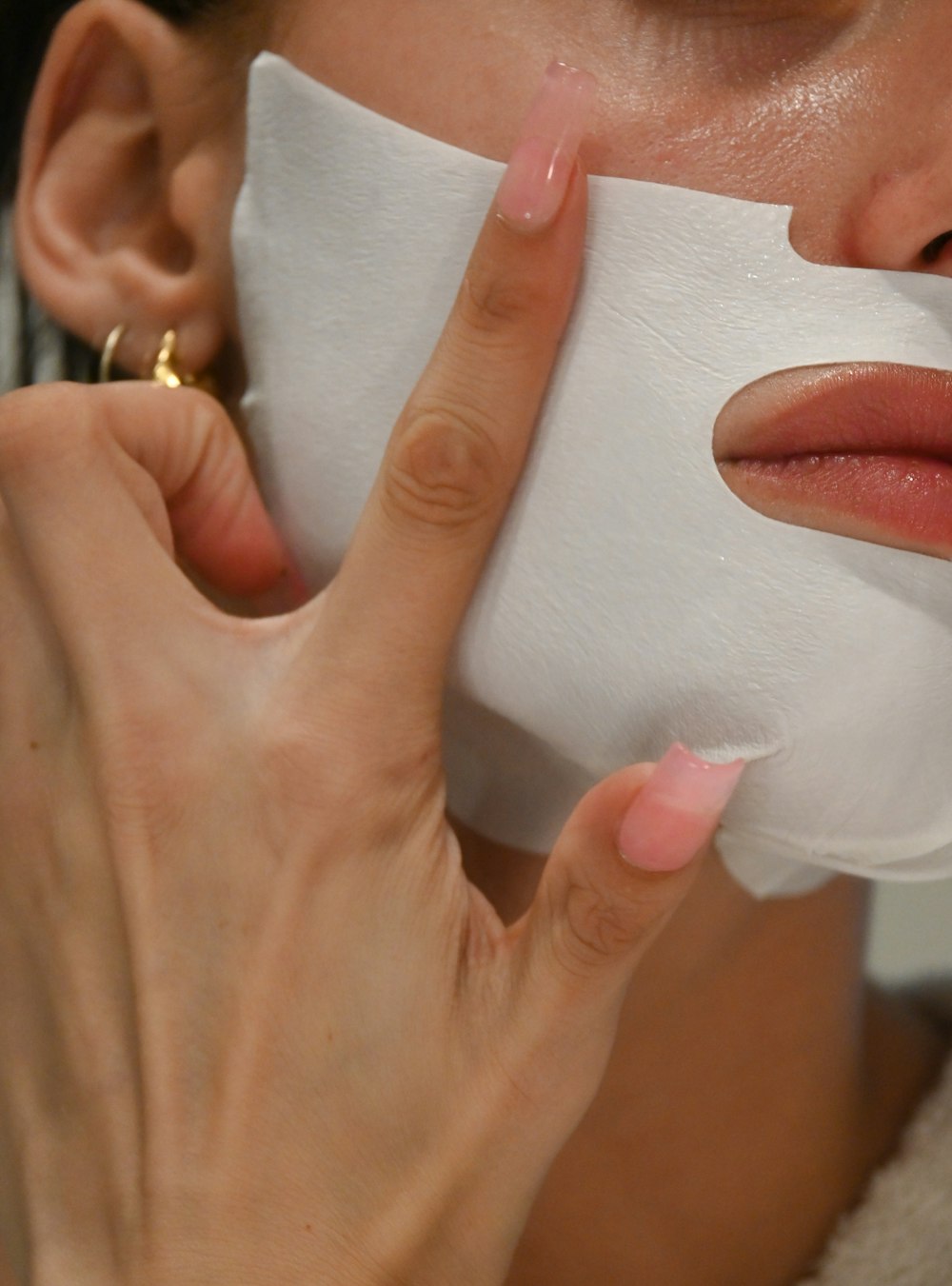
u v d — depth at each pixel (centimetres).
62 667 60
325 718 54
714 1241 75
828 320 50
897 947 107
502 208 48
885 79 49
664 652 53
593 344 52
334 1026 55
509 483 53
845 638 51
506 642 55
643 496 52
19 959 61
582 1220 73
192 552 64
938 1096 79
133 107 69
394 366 57
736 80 51
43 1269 58
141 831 56
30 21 76
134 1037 57
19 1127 60
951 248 50
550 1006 52
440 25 54
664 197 50
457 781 65
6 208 78
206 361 69
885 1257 75
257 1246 55
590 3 52
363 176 56
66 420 56
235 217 61
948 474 50
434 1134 54
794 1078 75
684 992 72
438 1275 56
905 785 54
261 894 55
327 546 62
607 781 50
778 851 58
